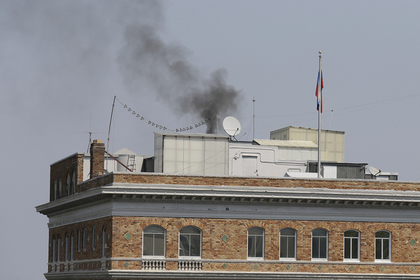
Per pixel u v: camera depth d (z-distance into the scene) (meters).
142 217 137.50
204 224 139.50
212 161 155.88
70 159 168.88
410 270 146.88
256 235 142.12
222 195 138.62
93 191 140.25
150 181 138.00
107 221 139.25
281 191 141.00
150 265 137.25
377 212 146.38
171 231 138.25
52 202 167.12
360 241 145.62
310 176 162.88
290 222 142.88
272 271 141.38
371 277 144.75
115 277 135.75
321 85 156.12
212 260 139.12
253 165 175.12
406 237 147.25
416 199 146.00
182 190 137.25
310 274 142.50
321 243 144.50
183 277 137.50
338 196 143.50
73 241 161.62
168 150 154.12
